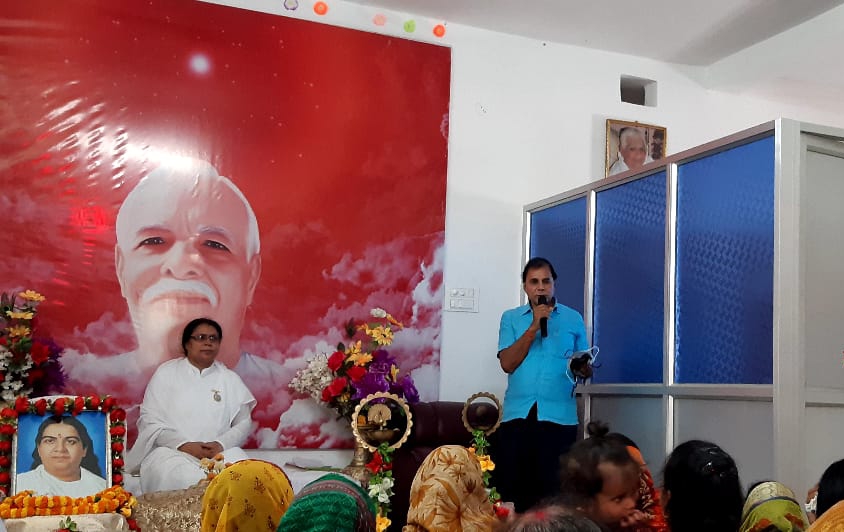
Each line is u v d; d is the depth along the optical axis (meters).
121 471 4.25
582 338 4.69
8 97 4.85
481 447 3.55
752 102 6.79
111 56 5.07
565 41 6.20
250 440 5.19
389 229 5.63
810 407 3.80
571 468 2.04
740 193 4.07
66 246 4.93
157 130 5.14
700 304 4.28
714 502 2.14
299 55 5.49
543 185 6.09
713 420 4.11
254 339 5.27
